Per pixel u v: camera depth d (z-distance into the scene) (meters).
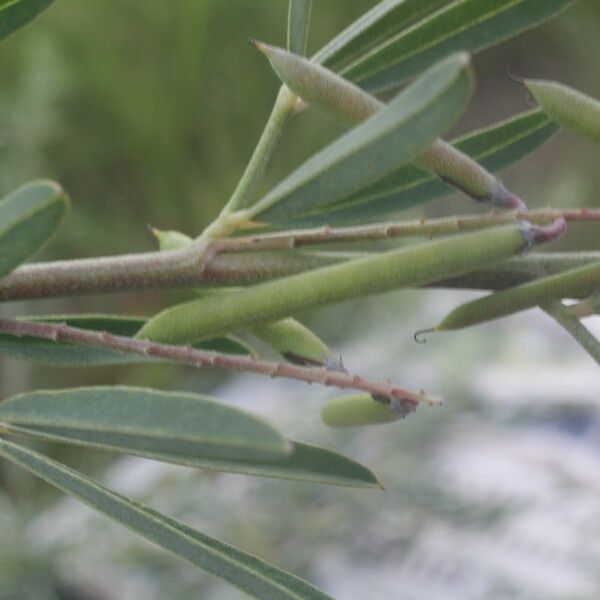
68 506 0.73
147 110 1.25
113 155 1.27
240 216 0.27
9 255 0.23
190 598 0.61
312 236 0.26
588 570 0.58
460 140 0.28
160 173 1.27
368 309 0.97
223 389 0.89
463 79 0.23
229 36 1.27
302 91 0.26
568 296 0.26
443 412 0.70
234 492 0.66
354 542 0.65
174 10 1.24
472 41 0.28
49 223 0.23
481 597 0.58
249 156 1.28
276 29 1.27
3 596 0.66
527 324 0.91
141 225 1.28
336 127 1.22
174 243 0.28
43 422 0.24
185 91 1.25
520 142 0.28
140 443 0.24
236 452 0.23
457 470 0.70
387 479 0.65
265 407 0.73
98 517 0.67
